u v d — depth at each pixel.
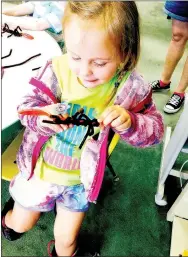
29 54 1.21
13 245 1.35
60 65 0.95
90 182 1.04
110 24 0.77
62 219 1.14
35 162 1.08
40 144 1.03
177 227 1.39
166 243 1.43
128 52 0.85
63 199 1.12
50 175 1.08
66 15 0.81
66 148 1.03
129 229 1.45
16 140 1.23
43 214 1.44
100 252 1.37
